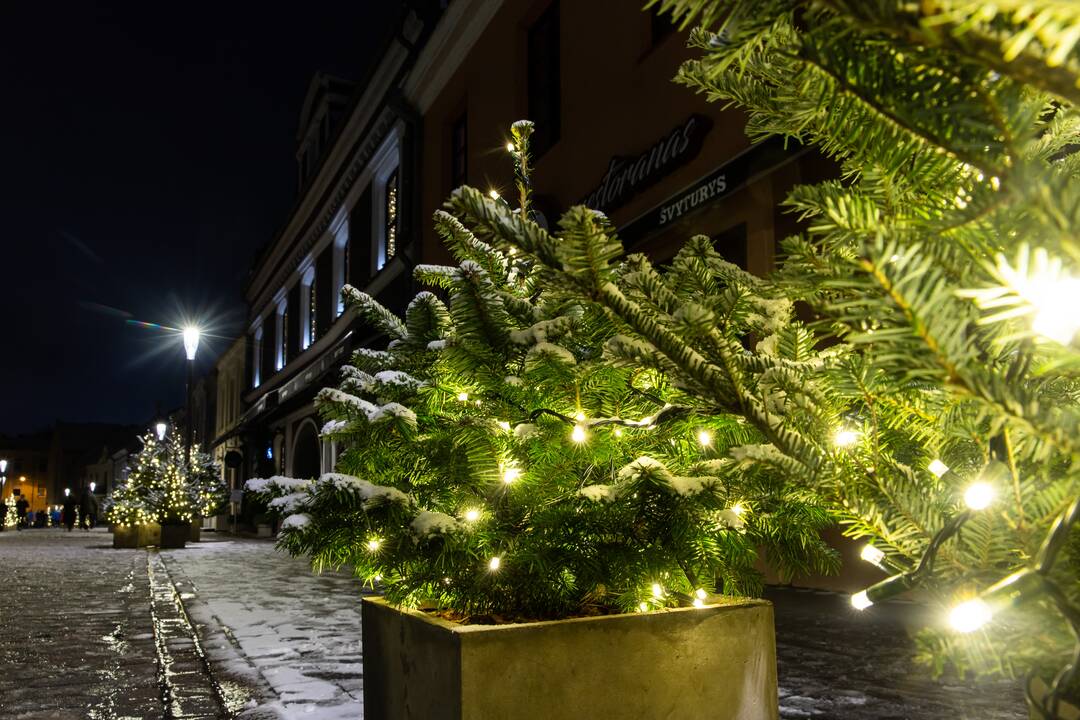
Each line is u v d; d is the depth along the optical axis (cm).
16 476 11456
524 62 1426
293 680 465
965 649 94
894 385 107
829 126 105
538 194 1266
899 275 71
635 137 1065
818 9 86
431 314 246
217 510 2408
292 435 3259
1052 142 119
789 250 119
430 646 193
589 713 186
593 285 108
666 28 1024
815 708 370
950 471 129
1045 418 71
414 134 1906
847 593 730
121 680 479
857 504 112
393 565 204
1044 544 85
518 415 219
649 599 218
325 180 2731
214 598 888
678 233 966
